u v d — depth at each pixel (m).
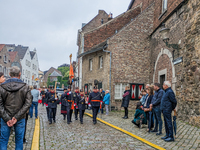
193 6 7.44
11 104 3.34
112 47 14.12
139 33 14.52
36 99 9.66
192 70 7.31
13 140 5.16
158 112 6.13
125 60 14.24
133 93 14.14
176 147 4.70
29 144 5.05
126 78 14.16
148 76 14.39
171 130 5.32
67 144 5.18
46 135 6.24
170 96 5.34
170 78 9.73
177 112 8.63
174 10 9.23
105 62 14.57
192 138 5.39
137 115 7.42
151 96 6.78
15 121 3.31
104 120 9.27
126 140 5.61
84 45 18.00
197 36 7.05
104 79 14.61
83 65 19.03
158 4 12.98
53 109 8.85
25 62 49.03
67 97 8.95
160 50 11.61
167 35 9.06
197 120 6.80
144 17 14.63
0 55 34.91
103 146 5.00
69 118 8.58
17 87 3.38
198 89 6.82
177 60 8.75
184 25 8.20
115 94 14.05
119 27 18.31
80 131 6.87
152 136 5.99
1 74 4.84
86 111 13.23
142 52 14.45
